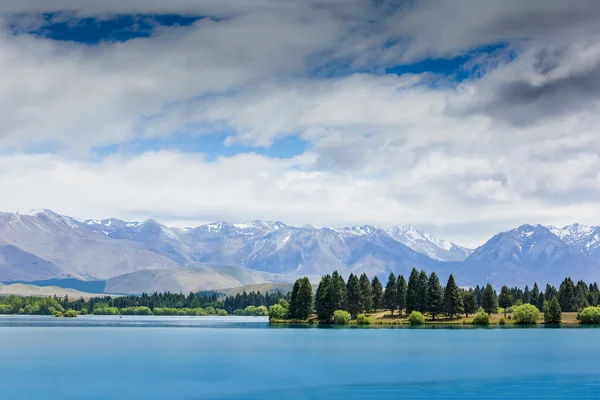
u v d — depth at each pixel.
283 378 132.25
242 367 150.38
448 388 119.31
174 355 179.62
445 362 159.00
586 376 134.25
